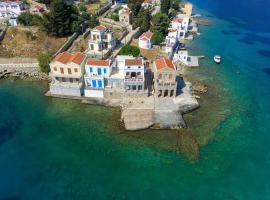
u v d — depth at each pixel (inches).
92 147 2482.8
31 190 2100.1
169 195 2064.5
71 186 2129.7
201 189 2121.1
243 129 2743.6
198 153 2422.5
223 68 3934.5
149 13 5009.8
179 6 6589.6
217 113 2955.2
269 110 3053.6
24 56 3900.1
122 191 2089.1
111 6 6117.1
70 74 3100.4
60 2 4067.4
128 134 2620.6
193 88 3339.1
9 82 3486.7
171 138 2573.8
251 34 5246.1
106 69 3034.0
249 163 2362.2
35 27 4357.8
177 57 4035.4
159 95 3127.5
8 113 2908.5
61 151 2443.4
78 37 4362.7
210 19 6127.0
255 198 2068.2
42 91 3292.3
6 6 4626.0
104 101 3046.3
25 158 2373.3
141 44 4188.0
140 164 2313.0
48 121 2795.3
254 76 3742.6
